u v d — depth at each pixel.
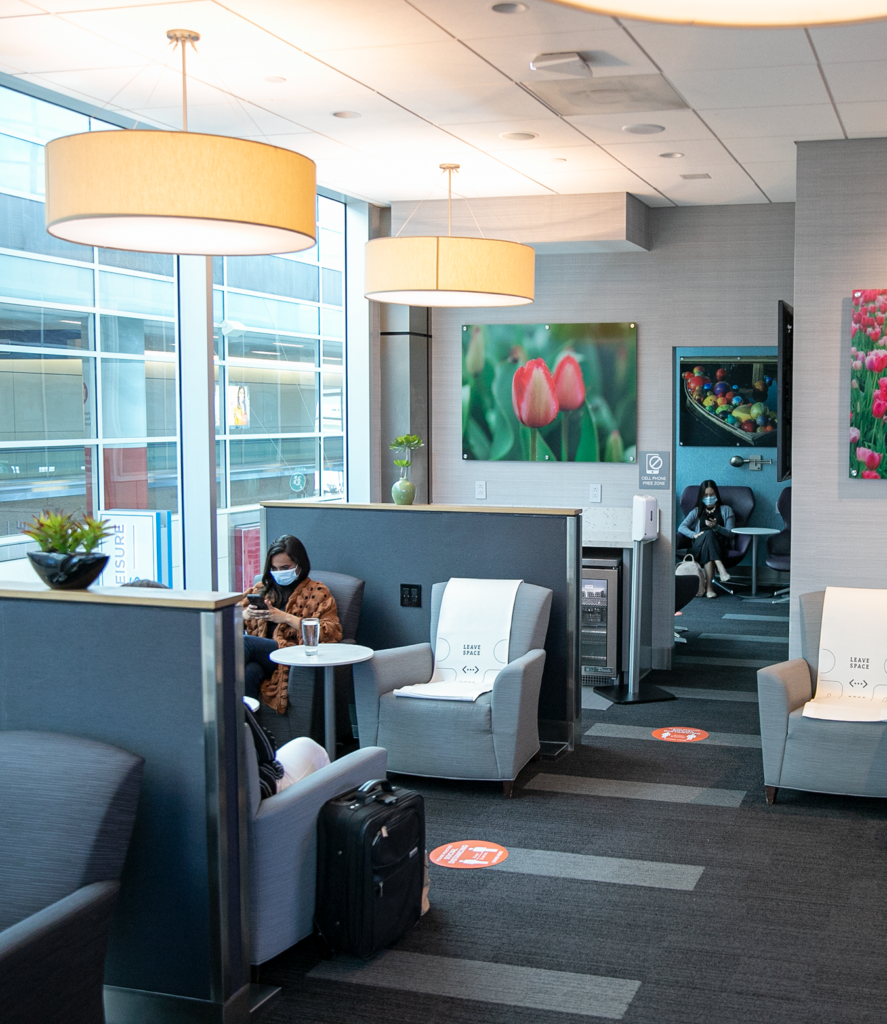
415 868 3.60
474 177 6.99
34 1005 2.41
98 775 2.75
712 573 11.20
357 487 8.31
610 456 8.21
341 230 8.11
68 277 5.71
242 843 3.12
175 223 3.49
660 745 5.96
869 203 5.95
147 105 5.28
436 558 6.04
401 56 4.50
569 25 4.11
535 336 8.34
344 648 5.27
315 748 3.87
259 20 4.07
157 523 6.15
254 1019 3.12
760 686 4.93
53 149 3.31
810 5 1.78
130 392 6.14
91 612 3.10
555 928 3.68
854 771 4.79
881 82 4.86
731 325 7.96
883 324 5.91
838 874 4.14
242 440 7.12
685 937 3.61
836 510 6.12
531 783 5.30
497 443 8.49
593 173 6.84
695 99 5.14
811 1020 3.08
